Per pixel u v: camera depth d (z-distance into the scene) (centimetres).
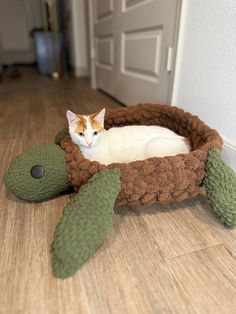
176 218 53
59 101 147
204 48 65
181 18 71
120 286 39
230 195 48
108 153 60
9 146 85
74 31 225
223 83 60
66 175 54
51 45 253
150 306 36
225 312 35
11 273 40
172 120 73
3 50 306
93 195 43
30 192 52
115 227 50
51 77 242
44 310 35
